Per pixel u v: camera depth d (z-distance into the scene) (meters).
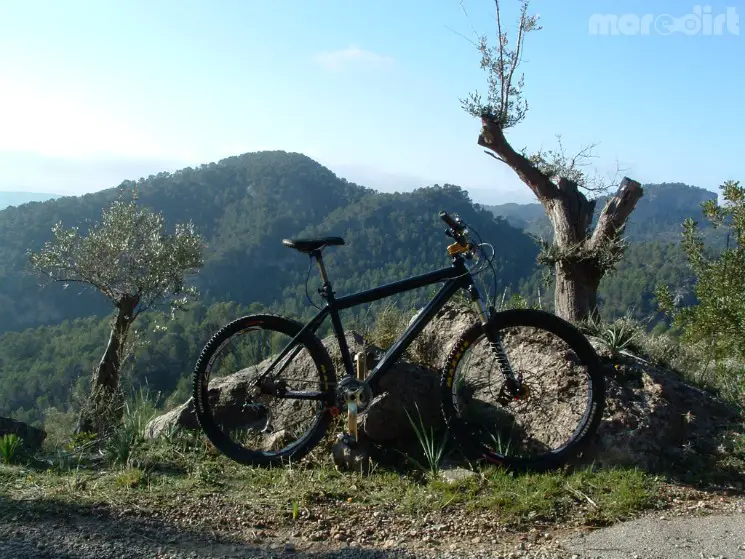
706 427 4.41
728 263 7.81
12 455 4.34
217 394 4.69
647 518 3.34
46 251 17.27
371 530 3.29
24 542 3.00
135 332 10.27
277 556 2.97
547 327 3.98
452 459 4.09
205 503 3.57
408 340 4.04
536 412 4.23
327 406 4.07
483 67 9.20
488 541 3.15
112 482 3.88
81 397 6.80
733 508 3.46
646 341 6.05
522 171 9.02
